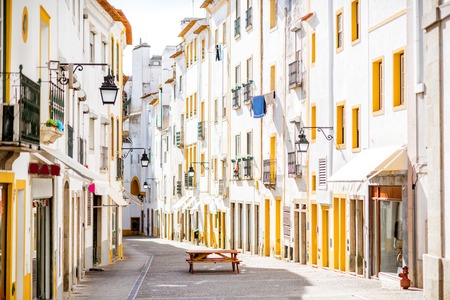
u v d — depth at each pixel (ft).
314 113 114.21
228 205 167.53
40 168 57.98
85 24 105.70
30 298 55.21
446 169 66.08
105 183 108.47
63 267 76.43
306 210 117.19
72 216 82.84
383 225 89.15
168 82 232.73
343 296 72.69
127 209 285.23
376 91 91.40
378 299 68.90
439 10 65.72
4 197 47.34
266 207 141.18
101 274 104.27
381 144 88.99
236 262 104.22
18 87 46.42
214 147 180.34
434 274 67.00
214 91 180.24
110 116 132.16
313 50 114.21
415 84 78.43
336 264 104.63
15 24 46.91
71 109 82.99
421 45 77.82
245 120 153.99
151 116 267.59
